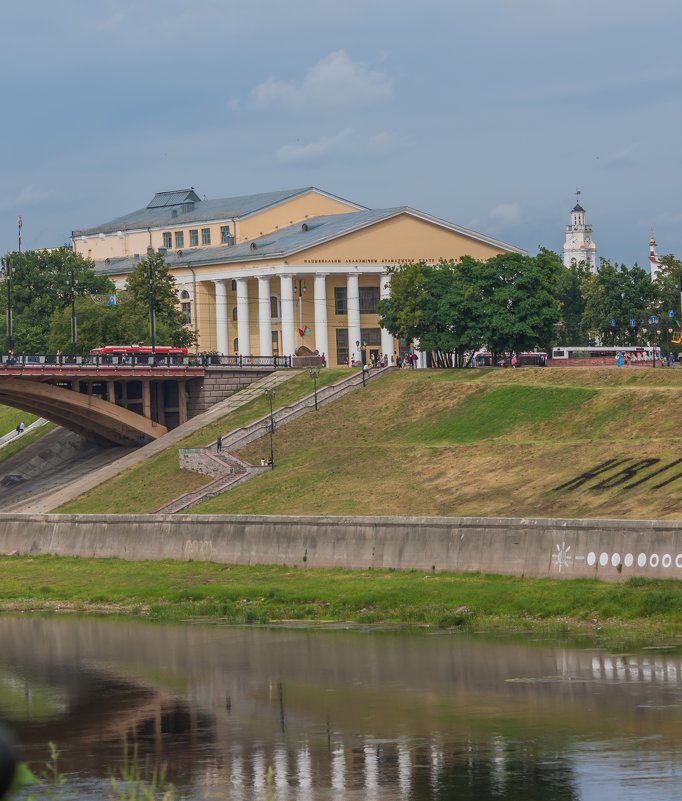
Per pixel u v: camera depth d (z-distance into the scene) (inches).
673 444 7298.2
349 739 3836.1
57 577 7214.6
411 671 4608.8
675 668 4446.4
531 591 5575.8
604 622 5206.7
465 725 3902.6
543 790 3312.0
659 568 5423.2
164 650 5216.5
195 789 3457.2
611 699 4089.6
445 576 6067.9
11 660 5142.7
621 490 6820.9
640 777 3368.6
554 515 6727.4
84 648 5344.5
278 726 4005.9
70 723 4133.9
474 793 3324.3
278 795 3393.2
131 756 3762.3
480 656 4778.5
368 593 5915.4
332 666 4761.3
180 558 7229.3
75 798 3385.8
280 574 6633.9
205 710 4227.4
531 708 4040.4
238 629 5644.7
